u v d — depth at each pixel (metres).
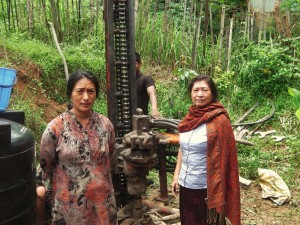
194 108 3.16
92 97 2.82
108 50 3.96
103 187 2.88
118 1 3.98
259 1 8.38
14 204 2.54
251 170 5.50
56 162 2.88
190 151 3.12
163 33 8.15
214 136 3.01
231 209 3.06
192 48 7.79
